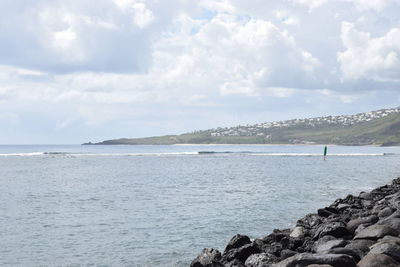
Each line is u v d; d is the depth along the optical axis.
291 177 65.75
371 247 13.98
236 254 15.75
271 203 36.75
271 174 72.56
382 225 15.72
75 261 19.55
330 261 12.30
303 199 39.41
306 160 127.31
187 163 113.25
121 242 22.91
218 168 91.19
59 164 111.56
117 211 33.66
